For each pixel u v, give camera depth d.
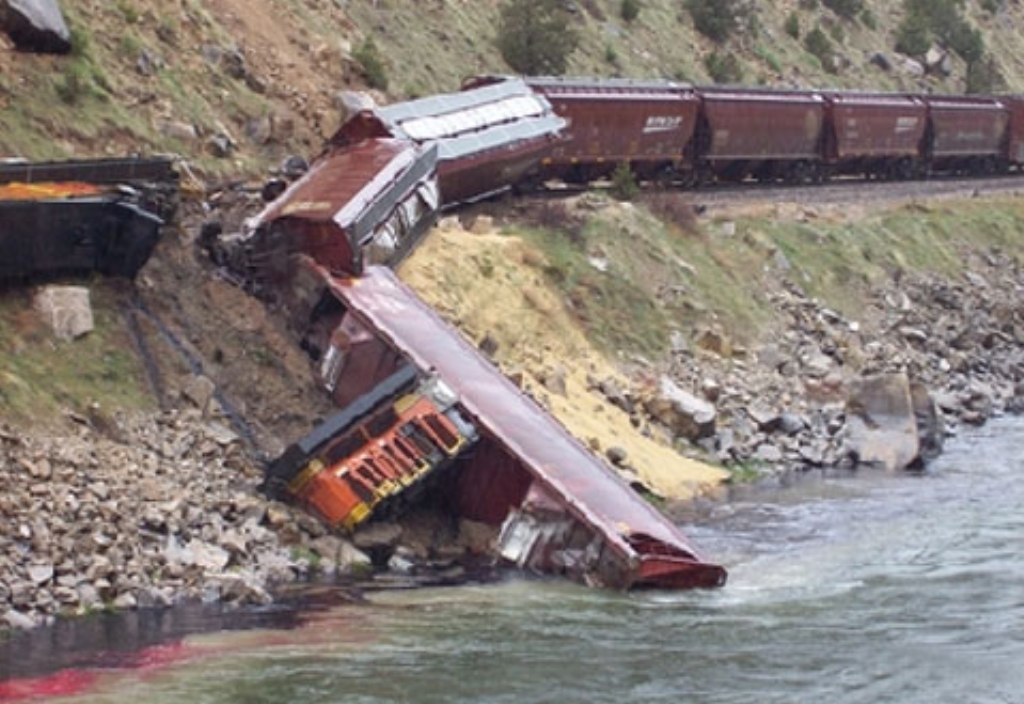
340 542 46.00
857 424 69.12
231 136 69.19
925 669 39.09
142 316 51.31
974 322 93.31
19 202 47.56
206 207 60.31
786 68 136.75
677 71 122.56
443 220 69.12
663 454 62.09
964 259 102.69
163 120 65.75
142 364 49.78
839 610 44.12
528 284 67.06
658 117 89.06
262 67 75.25
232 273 55.41
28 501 41.47
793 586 46.81
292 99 74.94
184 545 42.94
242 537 44.19
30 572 39.62
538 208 75.31
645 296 73.06
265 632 39.75
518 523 47.69
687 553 46.88
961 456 70.12
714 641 40.84
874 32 156.75
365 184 59.22
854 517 56.88
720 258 82.12
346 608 42.22
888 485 63.25
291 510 46.53
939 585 46.91
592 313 69.69
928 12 165.00
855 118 105.38
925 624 42.75
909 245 98.75
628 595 45.34
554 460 49.25
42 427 44.78
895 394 69.31
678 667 38.72
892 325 86.94
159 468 45.72
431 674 37.41
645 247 76.62
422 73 91.75
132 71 66.88
